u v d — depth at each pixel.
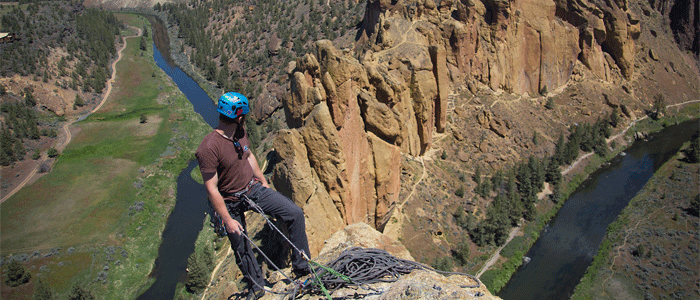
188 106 140.25
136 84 155.50
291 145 41.31
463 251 69.44
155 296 67.94
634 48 138.12
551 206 87.75
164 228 83.56
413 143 82.44
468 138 94.62
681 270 67.69
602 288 66.75
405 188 75.94
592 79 127.56
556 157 99.06
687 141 112.88
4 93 126.44
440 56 81.50
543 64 116.06
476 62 104.88
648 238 75.56
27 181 95.25
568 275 71.12
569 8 123.38
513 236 77.88
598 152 107.12
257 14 198.00
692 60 152.50
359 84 54.25
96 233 79.38
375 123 50.53
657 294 64.31
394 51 82.69
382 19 87.12
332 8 173.88
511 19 108.06
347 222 46.31
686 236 74.62
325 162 43.03
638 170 102.12
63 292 66.81
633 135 117.81
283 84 130.12
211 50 183.50
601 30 125.75
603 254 74.25
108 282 69.69
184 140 116.94
